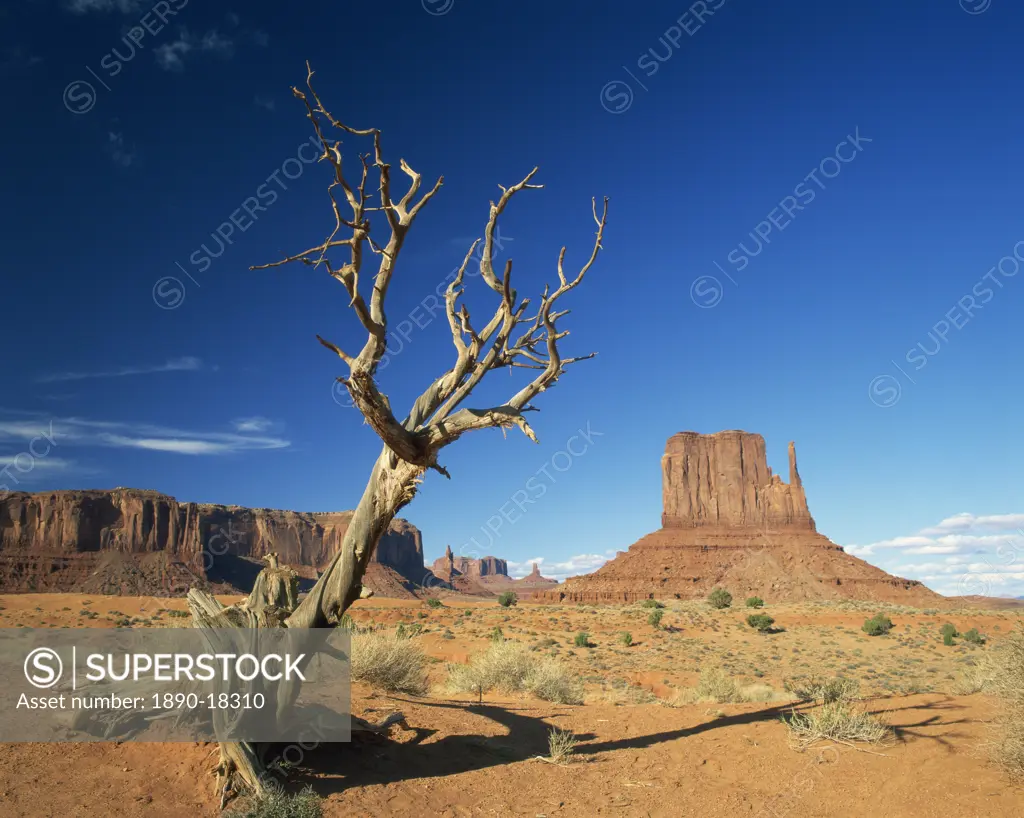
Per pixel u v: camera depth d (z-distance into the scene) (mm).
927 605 125000
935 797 6980
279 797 6547
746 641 56156
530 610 85688
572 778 8312
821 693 11945
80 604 64188
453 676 17031
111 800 6504
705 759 9023
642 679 36188
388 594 192500
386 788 7516
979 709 9859
